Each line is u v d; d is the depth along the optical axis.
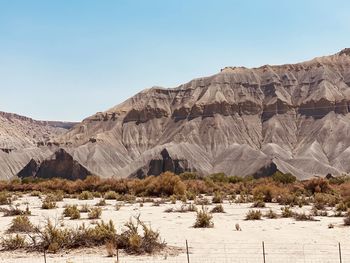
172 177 51.94
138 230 21.20
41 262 14.31
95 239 16.81
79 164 150.00
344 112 168.88
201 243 17.53
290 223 24.08
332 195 43.22
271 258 14.36
